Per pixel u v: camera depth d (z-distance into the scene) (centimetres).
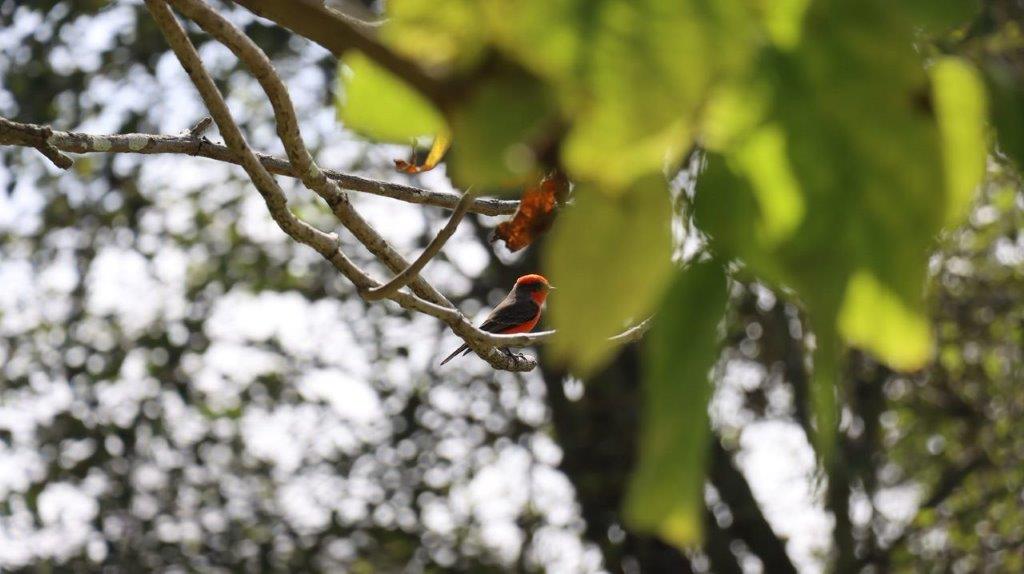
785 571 1969
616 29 94
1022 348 1903
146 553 1955
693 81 94
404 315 1981
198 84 340
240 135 375
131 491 1950
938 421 1975
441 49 98
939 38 101
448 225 371
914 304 98
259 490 2044
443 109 98
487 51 96
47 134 508
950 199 99
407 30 99
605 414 1895
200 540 1995
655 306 100
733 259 100
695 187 101
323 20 100
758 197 101
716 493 1959
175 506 1992
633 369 1850
